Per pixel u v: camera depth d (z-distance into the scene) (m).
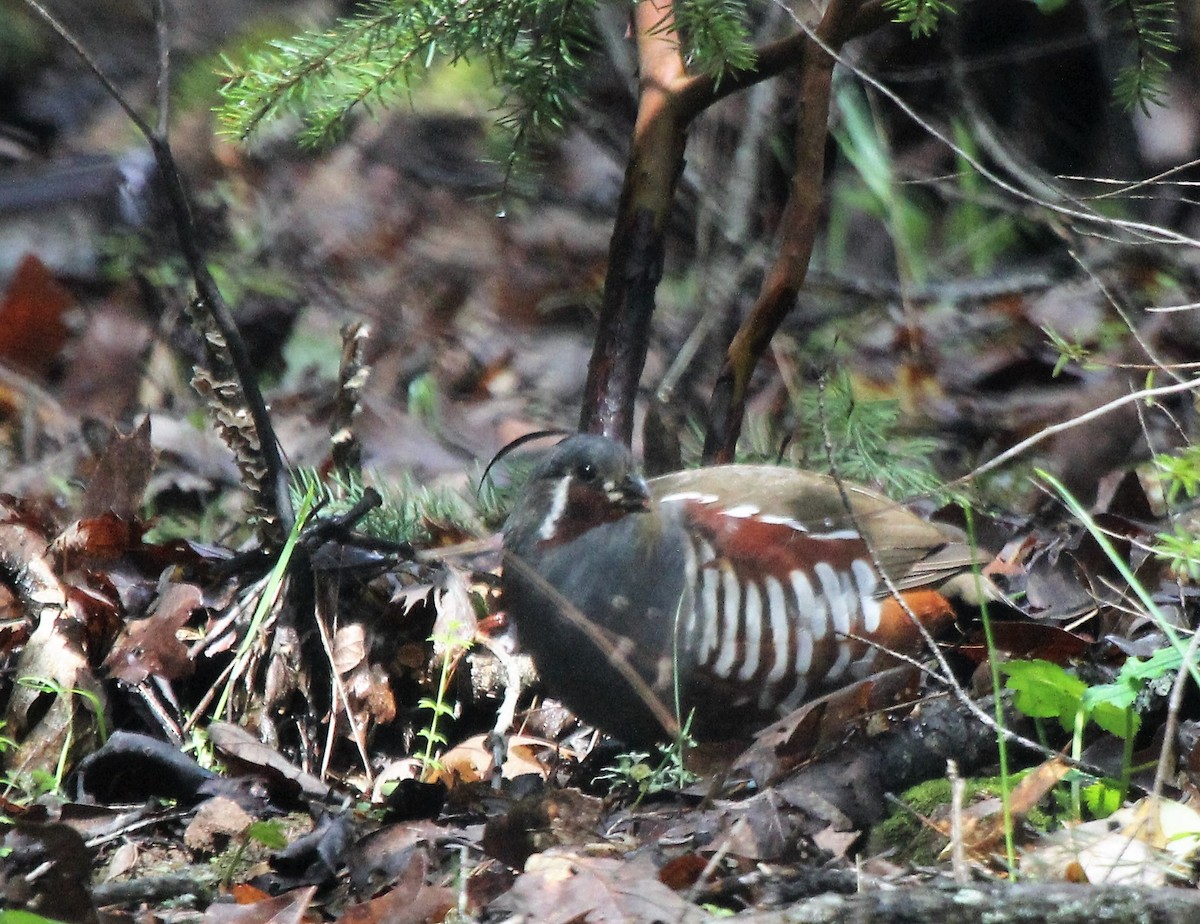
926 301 17.38
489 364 16.25
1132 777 7.67
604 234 18.22
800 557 8.59
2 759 8.58
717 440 10.49
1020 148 18.88
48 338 14.81
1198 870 6.47
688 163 17.88
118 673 8.94
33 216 16.48
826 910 5.59
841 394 13.13
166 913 6.82
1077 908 5.54
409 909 6.48
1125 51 17.70
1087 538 10.12
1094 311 16.66
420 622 9.62
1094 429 13.43
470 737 9.23
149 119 18.06
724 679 8.59
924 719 7.94
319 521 9.52
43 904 6.38
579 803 7.12
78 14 18.75
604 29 17.19
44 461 13.44
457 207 18.16
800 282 10.33
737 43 9.05
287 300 16.38
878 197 18.08
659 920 6.05
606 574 8.52
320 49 9.81
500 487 12.49
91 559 9.58
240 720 9.08
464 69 19.42
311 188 17.92
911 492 12.21
